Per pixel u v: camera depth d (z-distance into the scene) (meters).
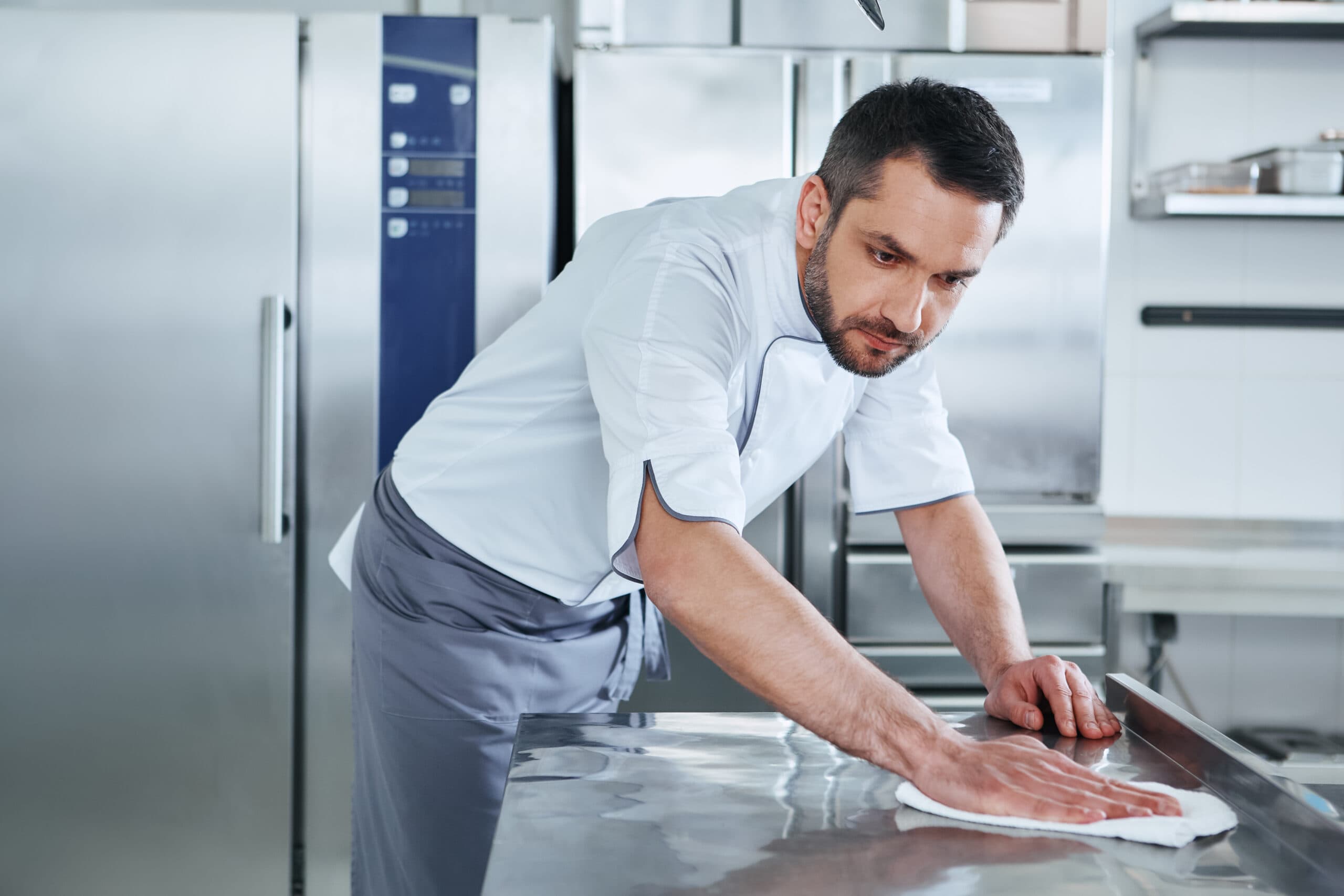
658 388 0.90
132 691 1.89
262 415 1.85
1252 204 2.23
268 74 1.84
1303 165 2.27
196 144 1.84
